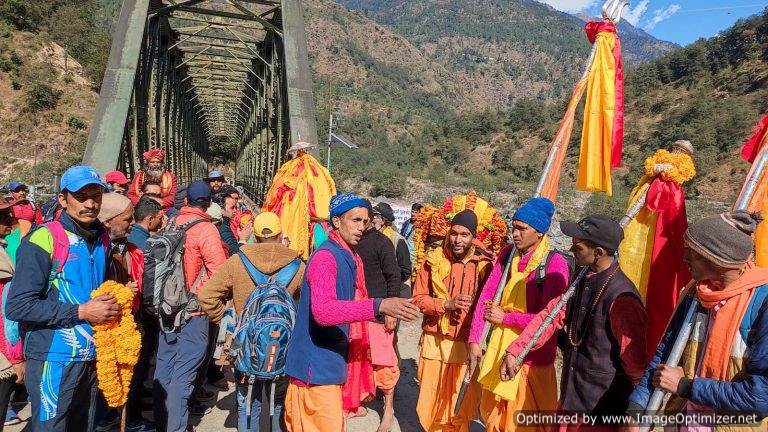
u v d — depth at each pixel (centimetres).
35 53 5228
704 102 8056
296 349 289
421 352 402
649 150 7738
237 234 791
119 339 278
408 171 9125
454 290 379
